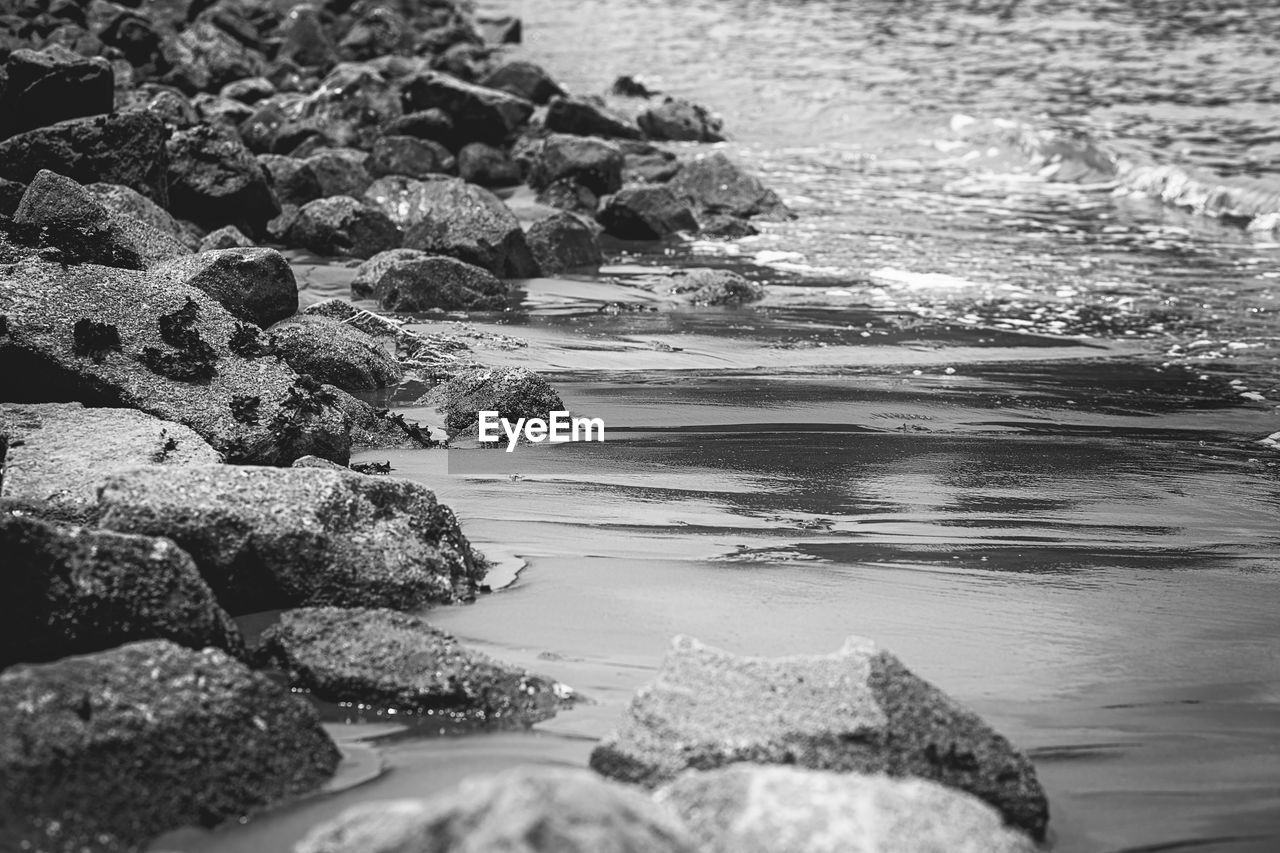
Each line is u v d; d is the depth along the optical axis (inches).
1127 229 812.6
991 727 235.6
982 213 847.1
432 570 294.7
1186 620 299.3
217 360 377.1
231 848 200.5
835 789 183.8
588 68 1379.2
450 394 448.8
